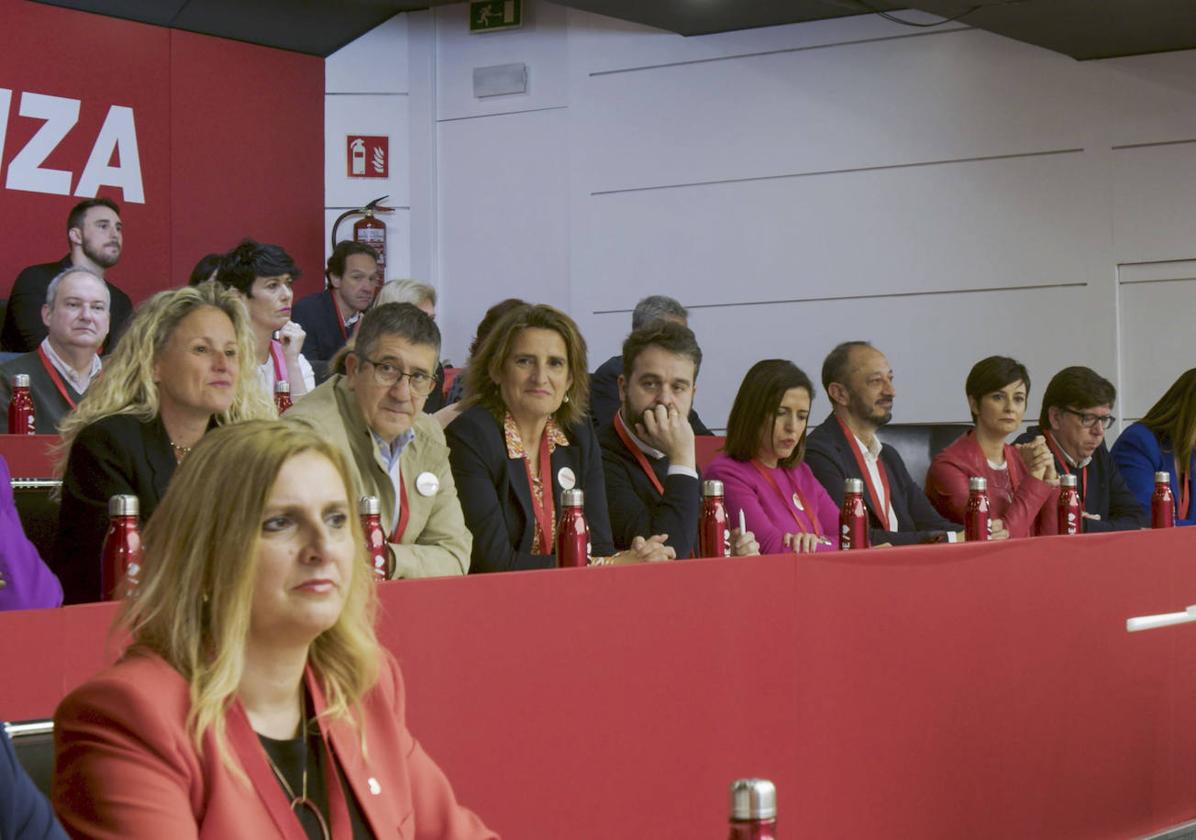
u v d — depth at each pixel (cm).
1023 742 338
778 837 274
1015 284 809
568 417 354
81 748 141
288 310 527
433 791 169
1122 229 788
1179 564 388
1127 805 370
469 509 331
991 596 329
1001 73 810
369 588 162
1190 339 777
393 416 315
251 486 148
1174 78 778
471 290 934
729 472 402
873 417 454
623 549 371
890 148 834
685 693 257
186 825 140
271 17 898
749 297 867
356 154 937
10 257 826
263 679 152
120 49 862
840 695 290
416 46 939
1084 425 511
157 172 874
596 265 902
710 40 875
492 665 224
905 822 305
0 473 283
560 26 911
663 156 887
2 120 823
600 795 241
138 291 869
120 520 228
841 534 373
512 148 923
